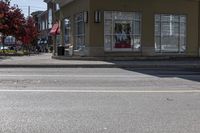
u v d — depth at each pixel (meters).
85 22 35.66
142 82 16.78
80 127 8.51
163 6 37.19
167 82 16.86
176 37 37.97
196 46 38.75
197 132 8.11
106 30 35.62
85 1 36.06
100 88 14.59
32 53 62.69
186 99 12.09
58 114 9.81
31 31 65.75
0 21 53.78
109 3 35.53
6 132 8.09
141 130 8.26
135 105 11.02
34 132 8.09
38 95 12.73
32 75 19.94
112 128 8.42
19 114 9.80
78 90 13.95
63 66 27.72
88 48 35.31
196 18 38.59
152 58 35.12
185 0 38.03
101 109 10.44
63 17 43.97
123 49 36.12
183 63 29.67
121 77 19.09
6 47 78.50
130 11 36.16
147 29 36.66
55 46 47.22
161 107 10.76
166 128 8.43
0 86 15.09
